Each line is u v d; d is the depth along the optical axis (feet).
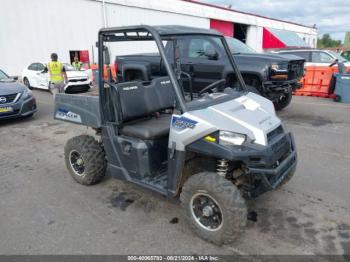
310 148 17.79
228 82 15.71
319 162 15.72
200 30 11.67
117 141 11.19
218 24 84.17
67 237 10.09
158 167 11.15
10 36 46.98
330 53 37.06
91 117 12.50
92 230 10.43
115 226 10.62
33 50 49.93
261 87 22.85
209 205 9.35
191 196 9.51
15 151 18.51
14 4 46.70
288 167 10.37
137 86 12.09
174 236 10.00
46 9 50.24
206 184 9.02
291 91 25.41
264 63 22.39
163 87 13.12
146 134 10.61
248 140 8.98
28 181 14.30
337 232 10.06
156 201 12.20
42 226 10.73
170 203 12.02
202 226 9.64
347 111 27.30
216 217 9.33
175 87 9.61
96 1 56.13
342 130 21.35
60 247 9.61
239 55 23.59
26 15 48.19
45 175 14.92
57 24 52.01
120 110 11.28
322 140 19.21
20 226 10.76
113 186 13.55
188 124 9.21
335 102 31.86
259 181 9.50
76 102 13.05
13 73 48.24
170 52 10.96
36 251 9.46
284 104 26.94
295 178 13.92
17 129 23.47
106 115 11.62
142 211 11.51
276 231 10.15
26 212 11.65
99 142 13.55
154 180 10.87
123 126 11.49
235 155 8.49
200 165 10.34
